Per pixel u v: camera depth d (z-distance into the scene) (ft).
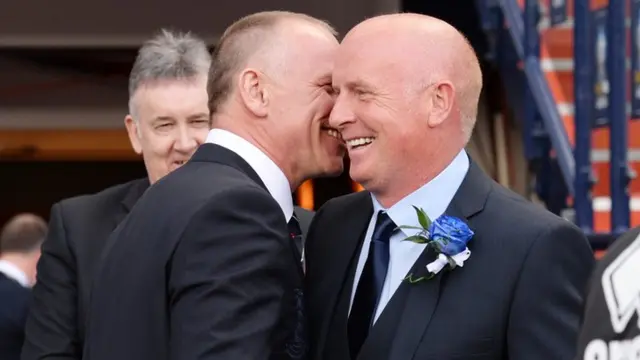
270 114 21.75
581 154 37.93
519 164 48.11
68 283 26.16
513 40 44.16
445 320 20.01
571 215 41.42
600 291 14.65
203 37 56.39
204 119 25.79
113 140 75.36
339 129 21.03
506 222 20.31
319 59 21.85
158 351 19.65
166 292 19.76
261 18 22.17
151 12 56.95
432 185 20.93
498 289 19.84
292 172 22.24
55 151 76.33
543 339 19.43
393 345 20.22
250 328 19.27
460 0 52.70
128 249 20.43
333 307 21.84
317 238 23.07
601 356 14.28
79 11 57.36
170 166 25.95
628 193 37.24
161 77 25.73
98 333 20.47
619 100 37.27
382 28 20.66
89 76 59.72
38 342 25.91
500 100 50.01
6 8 57.16
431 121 20.56
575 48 38.37
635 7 38.75
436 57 20.53
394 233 21.21
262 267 19.65
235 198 19.83
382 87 20.39
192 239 19.57
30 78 59.62
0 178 84.17
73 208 27.02
